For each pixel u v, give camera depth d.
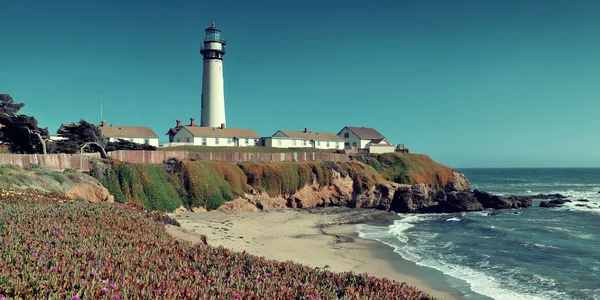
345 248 38.69
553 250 38.41
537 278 29.50
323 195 69.62
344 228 50.62
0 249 11.05
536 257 35.81
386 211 67.94
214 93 91.25
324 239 42.41
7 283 8.13
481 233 48.12
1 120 52.22
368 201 71.56
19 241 12.16
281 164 67.88
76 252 11.42
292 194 66.38
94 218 17.41
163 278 10.02
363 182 72.44
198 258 13.50
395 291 12.53
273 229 46.44
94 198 39.88
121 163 51.28
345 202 71.06
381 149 96.69
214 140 86.81
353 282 12.91
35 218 15.68
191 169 56.94
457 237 45.47
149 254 12.99
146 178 51.72
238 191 59.56
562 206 79.44
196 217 50.09
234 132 91.69
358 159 86.75
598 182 172.38
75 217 16.98
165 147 76.75
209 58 90.88
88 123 63.16
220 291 9.73
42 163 41.41
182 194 54.66
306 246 38.53
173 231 20.88
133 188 49.69
